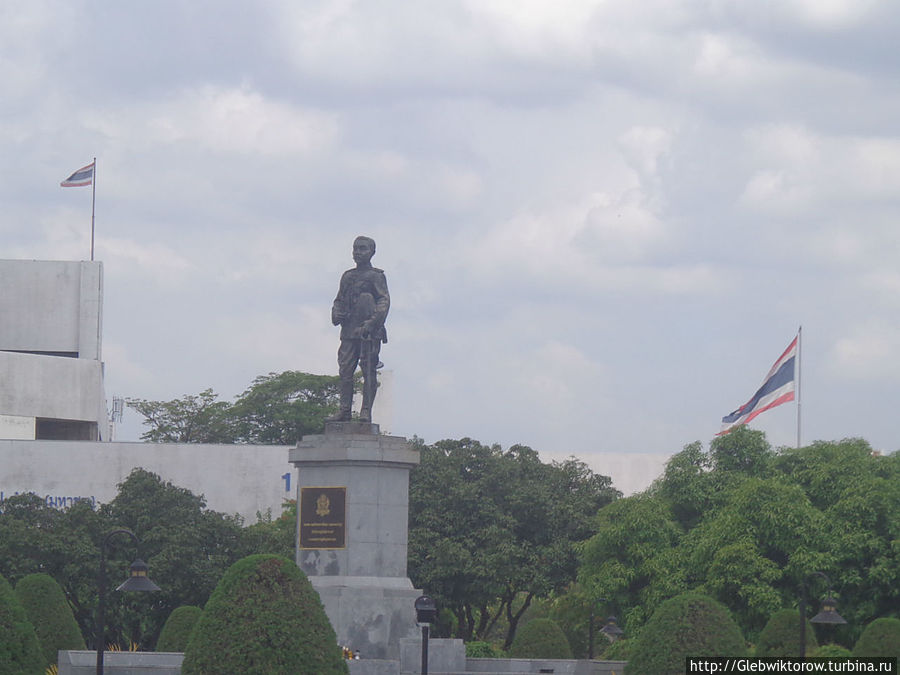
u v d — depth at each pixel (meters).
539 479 68.88
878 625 36.16
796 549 51.09
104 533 62.44
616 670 40.75
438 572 62.72
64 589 61.06
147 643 65.00
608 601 57.50
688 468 60.47
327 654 31.83
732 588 51.34
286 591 32.12
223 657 31.36
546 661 42.50
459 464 68.00
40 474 82.06
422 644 35.62
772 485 52.50
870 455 57.59
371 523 40.59
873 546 50.62
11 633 34.62
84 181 103.19
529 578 64.31
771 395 70.88
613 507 58.59
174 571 61.06
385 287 43.06
